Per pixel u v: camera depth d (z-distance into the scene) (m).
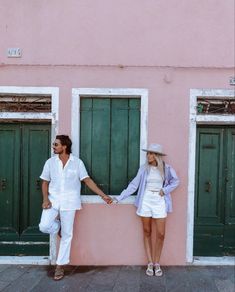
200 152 5.77
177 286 4.93
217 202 5.79
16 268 5.49
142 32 5.52
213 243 5.80
